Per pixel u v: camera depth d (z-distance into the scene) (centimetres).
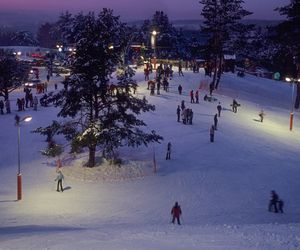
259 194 3012
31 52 13562
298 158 4022
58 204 2719
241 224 2267
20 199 2798
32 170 3444
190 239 1761
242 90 7756
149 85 6222
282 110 6612
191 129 4538
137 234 1884
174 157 3759
